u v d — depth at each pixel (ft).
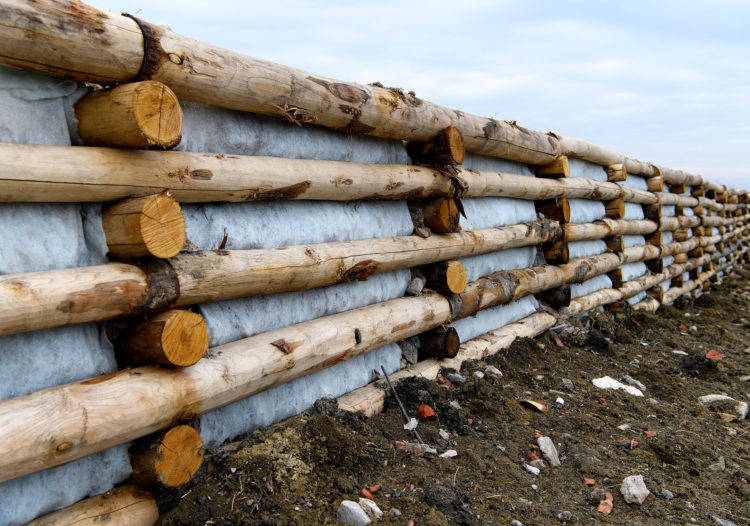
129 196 9.54
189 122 11.06
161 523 9.59
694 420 18.42
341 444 12.04
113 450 9.62
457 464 13.08
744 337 32.71
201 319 10.09
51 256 8.90
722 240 55.62
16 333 8.47
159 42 9.25
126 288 9.16
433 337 17.69
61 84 9.01
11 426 7.73
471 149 19.08
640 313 31.40
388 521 10.56
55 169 8.41
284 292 13.05
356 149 15.19
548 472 13.70
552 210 24.62
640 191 33.78
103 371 9.75
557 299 24.98
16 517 8.34
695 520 12.18
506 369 19.29
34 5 7.76
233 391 10.83
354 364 15.26
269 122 12.75
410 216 17.51
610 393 19.43
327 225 14.24
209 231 11.41
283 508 10.24
